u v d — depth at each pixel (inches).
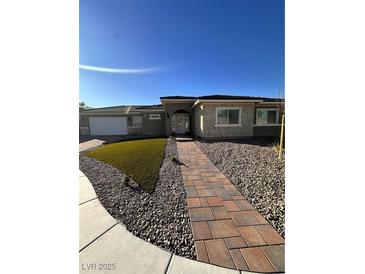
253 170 256.4
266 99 626.5
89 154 396.5
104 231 121.0
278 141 512.4
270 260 95.8
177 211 148.6
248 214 143.1
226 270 89.3
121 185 205.5
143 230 122.6
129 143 572.4
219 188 196.7
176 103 756.6
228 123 589.3
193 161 318.0
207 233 119.1
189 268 90.2
